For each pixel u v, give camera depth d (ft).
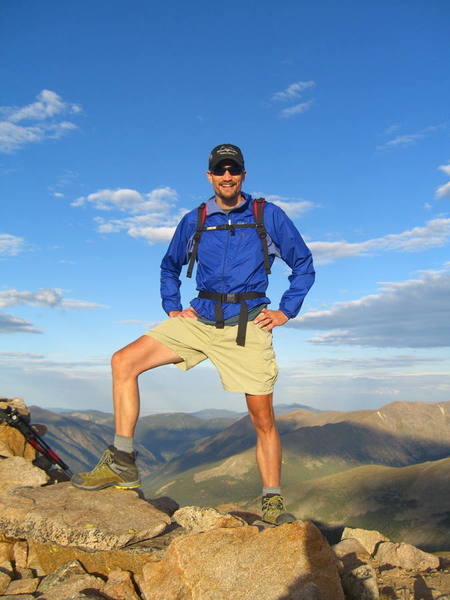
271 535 5.82
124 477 7.61
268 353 7.79
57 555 6.66
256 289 7.74
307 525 5.82
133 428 7.79
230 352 7.73
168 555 5.93
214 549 5.80
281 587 5.34
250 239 7.74
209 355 7.88
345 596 5.94
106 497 7.34
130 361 7.77
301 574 5.40
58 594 5.65
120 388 7.74
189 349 7.97
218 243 7.75
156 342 7.86
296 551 5.58
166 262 8.53
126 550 6.53
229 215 7.86
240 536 5.94
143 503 7.30
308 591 5.27
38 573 6.63
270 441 7.96
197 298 7.94
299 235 7.93
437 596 6.06
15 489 7.55
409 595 6.19
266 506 7.73
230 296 7.68
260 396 7.79
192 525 7.29
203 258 7.82
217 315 7.64
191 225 8.09
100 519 6.75
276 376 7.93
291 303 7.84
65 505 7.02
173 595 5.53
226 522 7.16
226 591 5.41
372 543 8.40
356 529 8.68
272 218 7.81
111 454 7.63
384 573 7.05
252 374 7.70
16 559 6.79
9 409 9.27
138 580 6.05
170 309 8.39
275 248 7.88
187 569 5.67
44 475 7.99
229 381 7.79
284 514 7.40
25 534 6.59
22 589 5.97
